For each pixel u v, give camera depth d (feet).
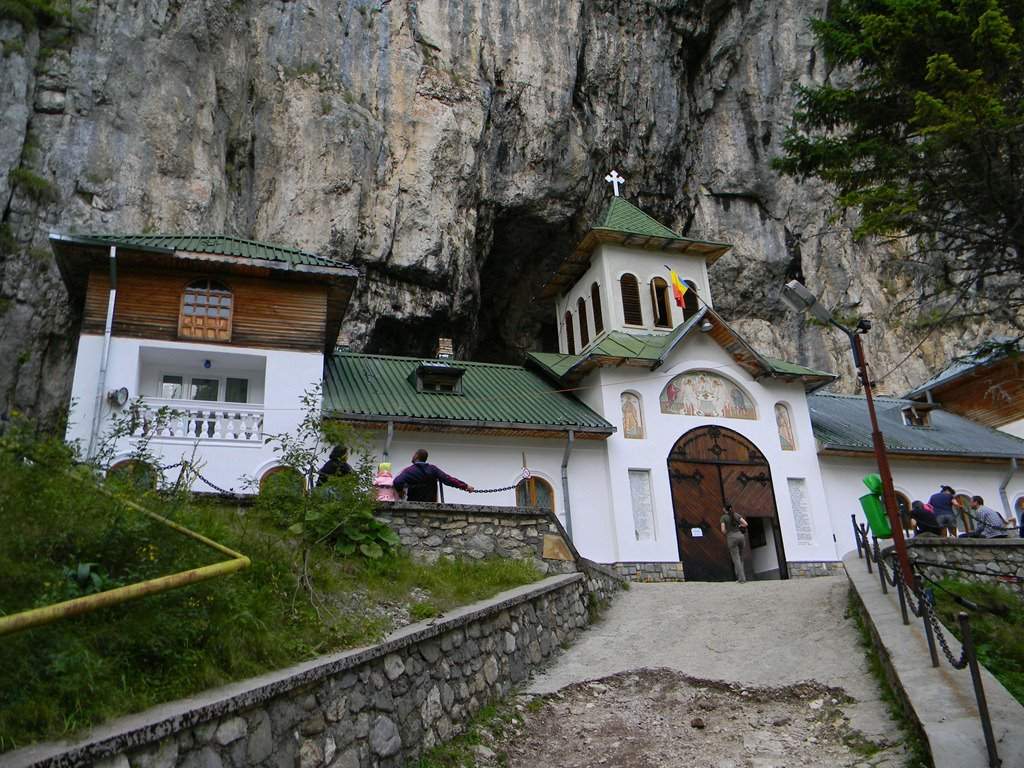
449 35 100.32
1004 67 38.22
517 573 37.81
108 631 17.40
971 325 102.12
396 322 91.50
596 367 70.74
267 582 24.53
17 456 21.75
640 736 26.78
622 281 82.84
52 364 65.36
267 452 53.93
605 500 66.54
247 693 17.31
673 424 70.69
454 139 95.45
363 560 31.81
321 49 94.32
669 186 116.26
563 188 104.12
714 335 75.00
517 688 31.37
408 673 24.23
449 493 61.41
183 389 58.80
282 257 59.11
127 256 54.85
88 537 19.86
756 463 71.77
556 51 105.50
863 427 82.33
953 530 54.95
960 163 38.09
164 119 80.02
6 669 15.08
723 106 120.78
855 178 42.68
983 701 19.74
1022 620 37.91
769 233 117.80
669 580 64.64
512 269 110.83
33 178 70.38
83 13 79.92
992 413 94.02
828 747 24.41
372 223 88.48
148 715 15.55
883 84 42.14
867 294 112.78
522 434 64.49
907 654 27.43
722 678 31.50
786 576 68.13
